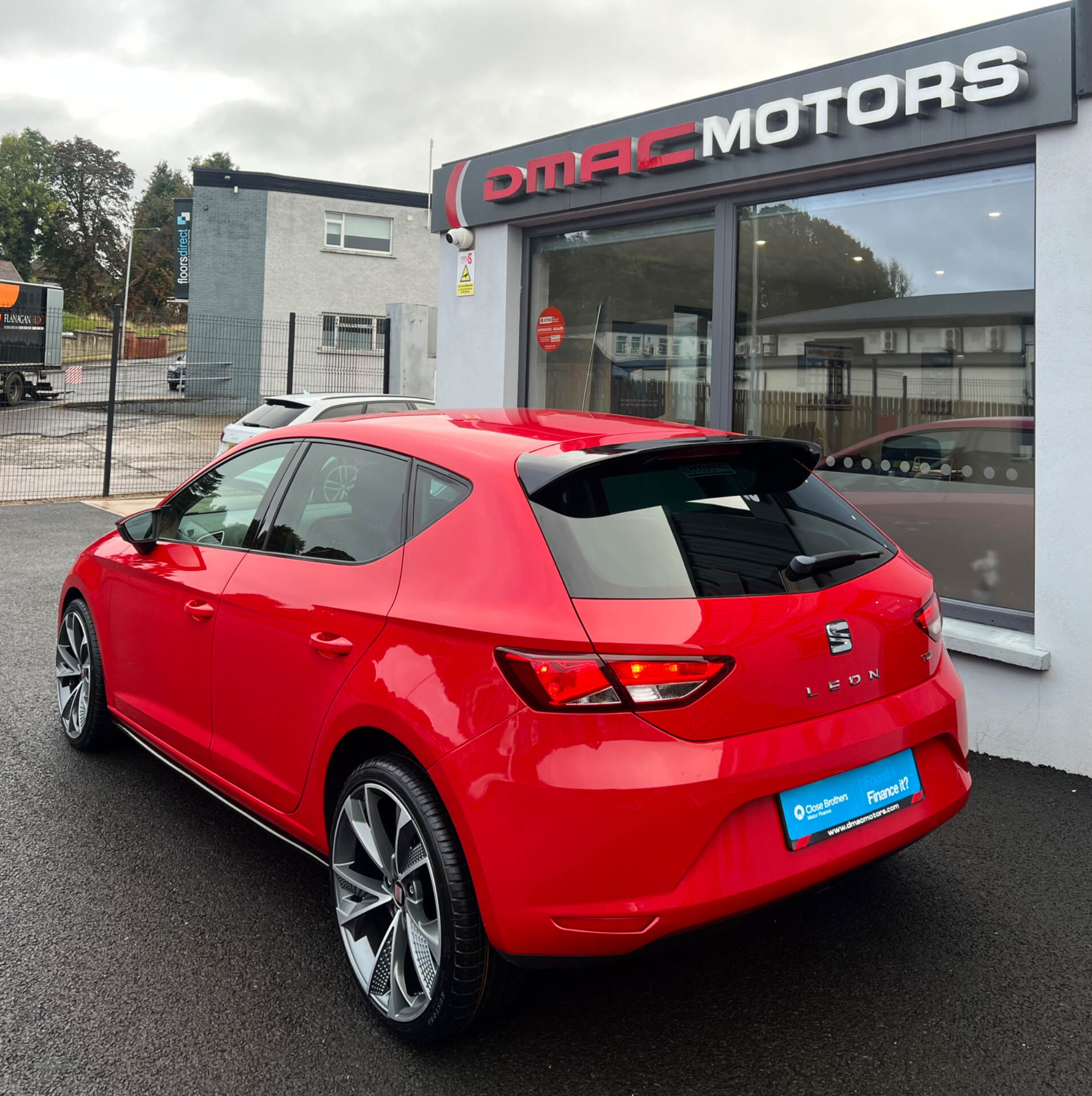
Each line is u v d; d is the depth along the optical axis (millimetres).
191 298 32406
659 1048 2705
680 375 7023
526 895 2379
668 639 2389
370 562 3020
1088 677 4766
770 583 2664
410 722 2613
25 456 19469
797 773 2498
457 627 2588
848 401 6031
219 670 3555
